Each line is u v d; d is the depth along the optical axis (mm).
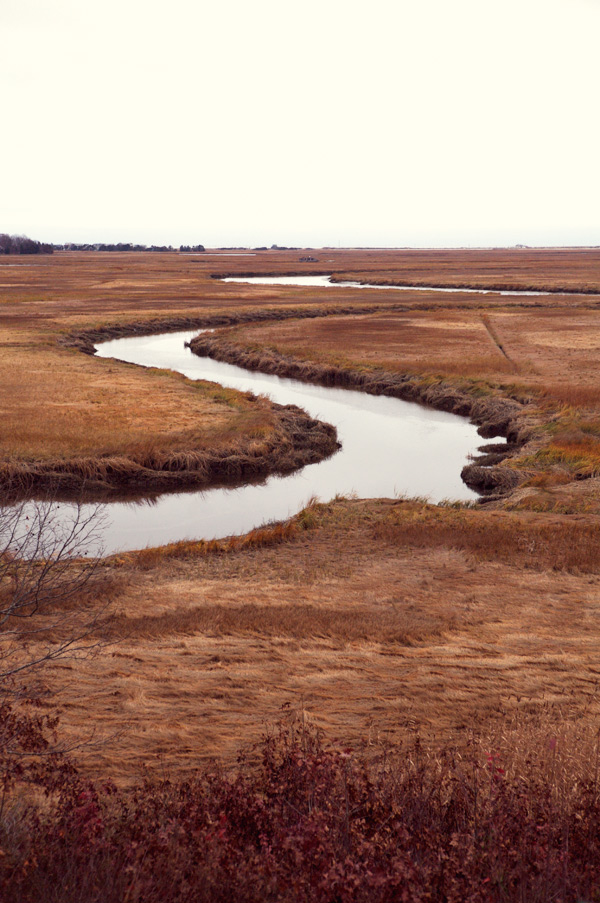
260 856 3609
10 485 20562
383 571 12883
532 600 11062
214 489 22531
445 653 8773
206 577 12742
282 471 24562
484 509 18734
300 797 4484
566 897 3391
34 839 3871
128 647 8859
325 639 9297
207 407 31406
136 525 18891
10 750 5273
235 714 7000
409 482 23156
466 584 11961
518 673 8117
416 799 4332
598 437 26000
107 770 5789
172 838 3828
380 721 6824
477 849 3709
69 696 7320
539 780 4625
